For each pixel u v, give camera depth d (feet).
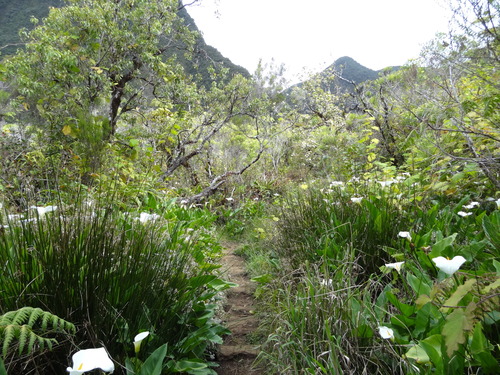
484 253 7.66
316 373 6.17
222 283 10.02
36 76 27.20
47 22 31.99
